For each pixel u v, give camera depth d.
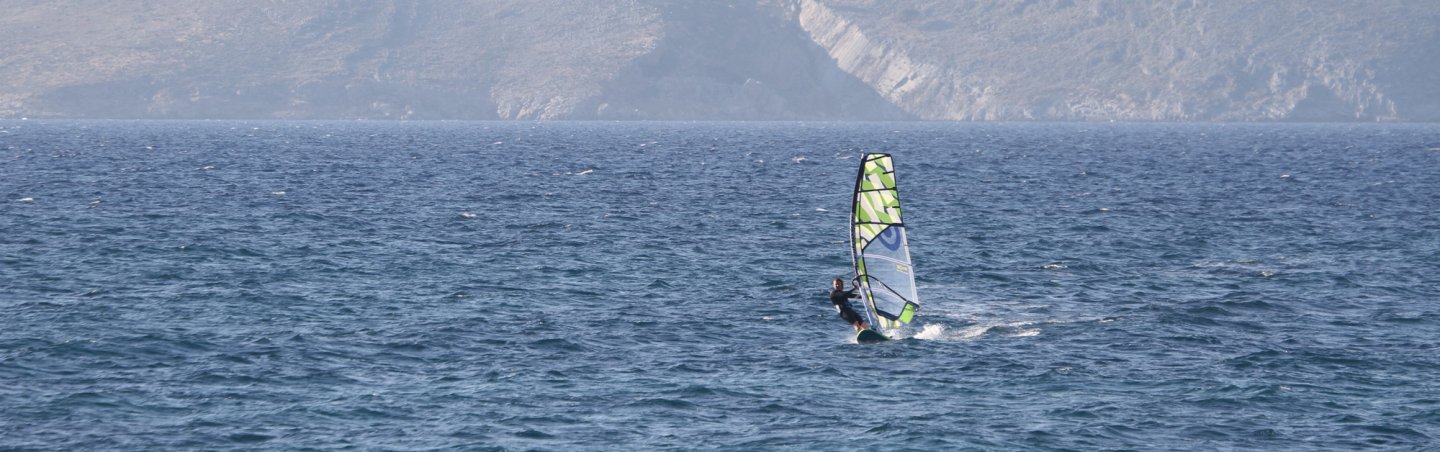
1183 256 196.50
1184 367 122.50
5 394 110.50
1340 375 119.25
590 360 124.75
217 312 145.25
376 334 134.75
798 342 133.62
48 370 118.38
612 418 106.25
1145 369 121.81
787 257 194.62
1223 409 108.81
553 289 163.12
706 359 125.69
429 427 103.62
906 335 137.38
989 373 120.62
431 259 187.00
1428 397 111.94
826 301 156.38
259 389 113.44
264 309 147.25
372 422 104.75
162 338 130.88
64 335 131.88
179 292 157.25
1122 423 105.25
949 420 105.81
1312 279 172.62
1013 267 185.88
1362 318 145.62
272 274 171.75
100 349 126.06
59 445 98.44
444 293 159.12
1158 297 160.75
